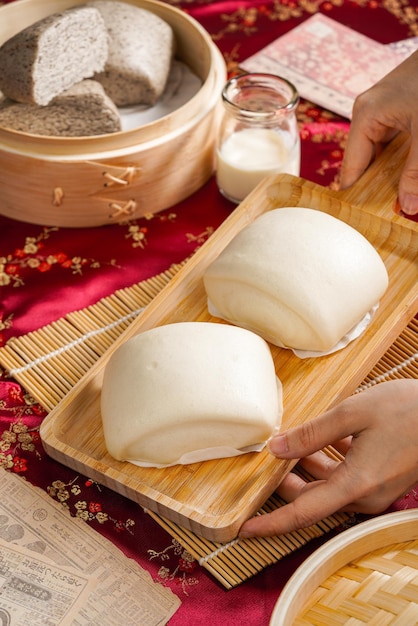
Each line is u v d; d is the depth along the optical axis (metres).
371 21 1.03
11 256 0.86
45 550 0.71
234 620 0.70
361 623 0.64
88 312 0.83
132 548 0.72
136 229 0.88
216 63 0.90
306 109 0.96
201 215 0.89
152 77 0.89
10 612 0.69
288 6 1.04
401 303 0.80
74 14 0.85
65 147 0.83
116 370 0.74
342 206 0.83
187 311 0.80
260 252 0.77
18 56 0.84
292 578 0.65
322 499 0.70
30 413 0.78
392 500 0.71
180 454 0.73
